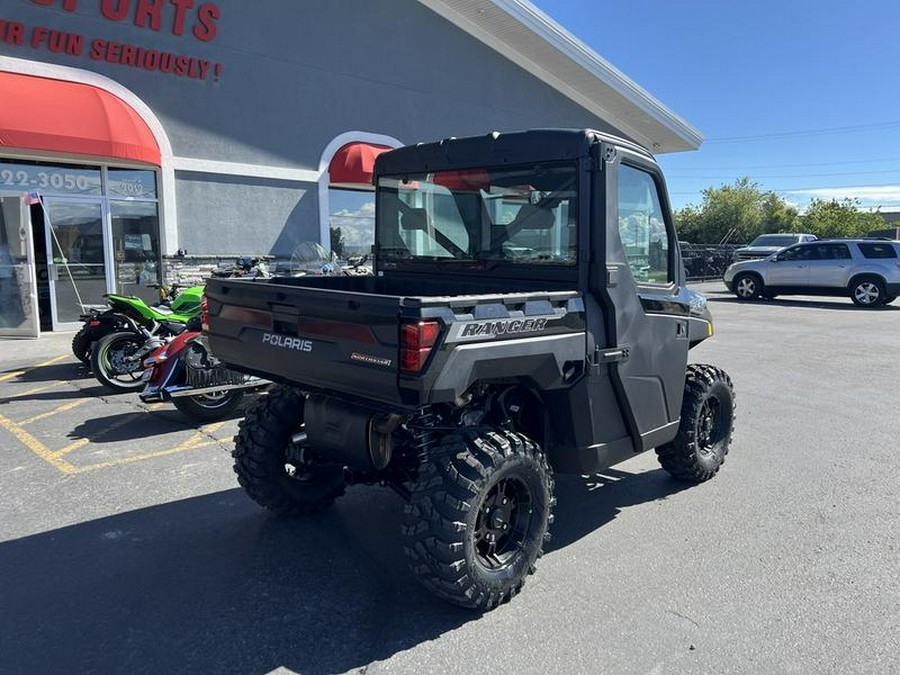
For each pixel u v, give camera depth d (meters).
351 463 3.44
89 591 3.42
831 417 6.94
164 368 6.12
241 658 2.88
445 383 2.84
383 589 3.46
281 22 13.48
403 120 15.98
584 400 3.61
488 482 3.11
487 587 3.16
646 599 3.37
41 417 6.64
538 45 17.89
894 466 5.43
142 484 4.88
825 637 3.04
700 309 4.68
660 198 4.27
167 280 12.31
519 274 3.94
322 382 3.26
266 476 4.09
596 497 4.76
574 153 3.62
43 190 11.25
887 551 3.91
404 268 4.65
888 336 12.54
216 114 12.73
